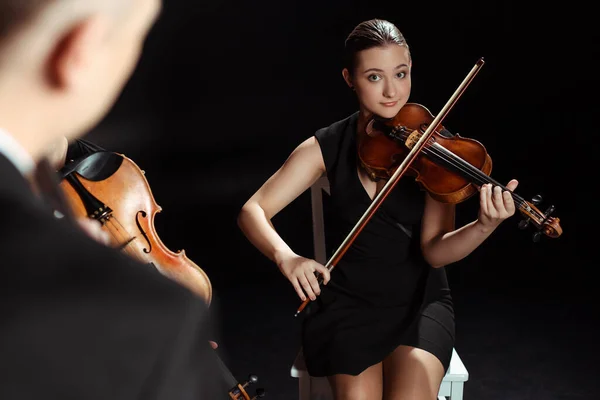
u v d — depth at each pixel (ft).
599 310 11.58
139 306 0.93
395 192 6.74
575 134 19.51
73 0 0.94
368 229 6.84
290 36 27.86
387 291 6.86
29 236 0.92
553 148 18.69
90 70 0.98
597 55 24.21
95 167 6.44
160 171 18.24
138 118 22.08
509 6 25.67
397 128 6.62
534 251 13.57
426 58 25.23
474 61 24.67
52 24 0.94
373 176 6.67
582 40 24.68
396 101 6.53
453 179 6.45
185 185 17.26
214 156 19.31
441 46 25.68
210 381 1.02
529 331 11.00
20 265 0.90
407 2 27.35
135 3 0.98
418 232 6.94
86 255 0.94
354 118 7.06
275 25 28.19
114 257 0.96
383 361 6.58
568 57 24.22
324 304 7.00
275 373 9.95
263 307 11.84
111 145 20.15
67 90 0.98
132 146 20.03
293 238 14.44
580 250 13.53
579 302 11.84
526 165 17.71
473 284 12.55
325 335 6.72
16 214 0.92
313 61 26.86
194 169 18.35
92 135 20.76
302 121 22.29
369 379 6.33
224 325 11.22
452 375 6.70
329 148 6.99
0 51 0.94
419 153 6.56
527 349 10.50
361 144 6.72
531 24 25.35
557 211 15.11
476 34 25.73
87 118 1.02
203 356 1.00
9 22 0.93
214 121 22.06
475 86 23.25
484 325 11.21
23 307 0.89
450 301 7.16
